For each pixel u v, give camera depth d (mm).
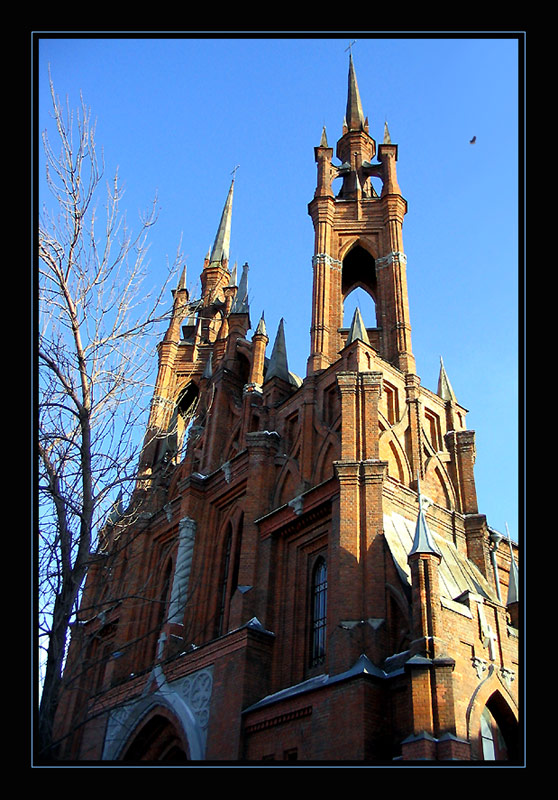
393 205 38406
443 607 21312
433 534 28531
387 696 20656
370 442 26469
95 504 16000
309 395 30844
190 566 33094
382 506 25000
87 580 34438
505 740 21359
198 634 30828
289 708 22609
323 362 32812
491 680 21109
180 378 49500
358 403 27562
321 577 26422
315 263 37094
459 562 28250
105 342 16703
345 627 22516
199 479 35250
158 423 45406
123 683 31359
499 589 28594
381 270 36656
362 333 29969
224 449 36750
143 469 37000
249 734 23734
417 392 30922
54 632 14461
